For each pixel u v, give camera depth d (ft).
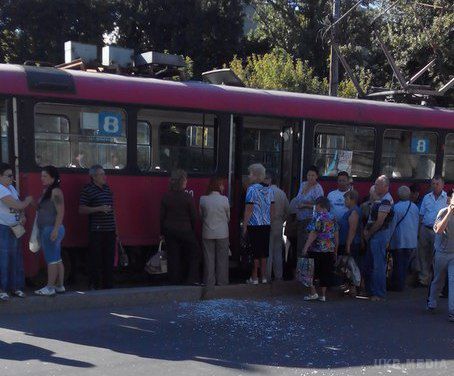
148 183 28.50
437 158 37.47
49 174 23.89
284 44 100.89
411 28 81.35
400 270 31.27
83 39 100.37
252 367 18.28
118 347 19.80
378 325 24.26
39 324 22.18
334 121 33.50
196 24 106.73
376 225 28.76
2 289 23.54
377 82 91.45
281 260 30.30
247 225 28.48
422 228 32.45
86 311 24.39
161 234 27.78
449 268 25.52
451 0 75.72
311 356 19.69
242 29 111.75
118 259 27.58
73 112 26.73
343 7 84.38
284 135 32.78
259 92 32.01
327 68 95.86
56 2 97.04
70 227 26.71
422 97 40.52
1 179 23.36
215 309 25.59
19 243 24.13
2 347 19.31
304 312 26.02
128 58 33.06
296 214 30.58
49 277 24.34
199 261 29.40
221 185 28.30
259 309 26.12
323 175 33.40
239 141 30.99
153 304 26.07
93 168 25.50
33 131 25.80
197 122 29.78
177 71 32.94
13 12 96.68
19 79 25.61
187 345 20.34
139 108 28.09
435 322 25.07
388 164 35.73
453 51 75.72
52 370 17.29
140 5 105.50
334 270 28.32
